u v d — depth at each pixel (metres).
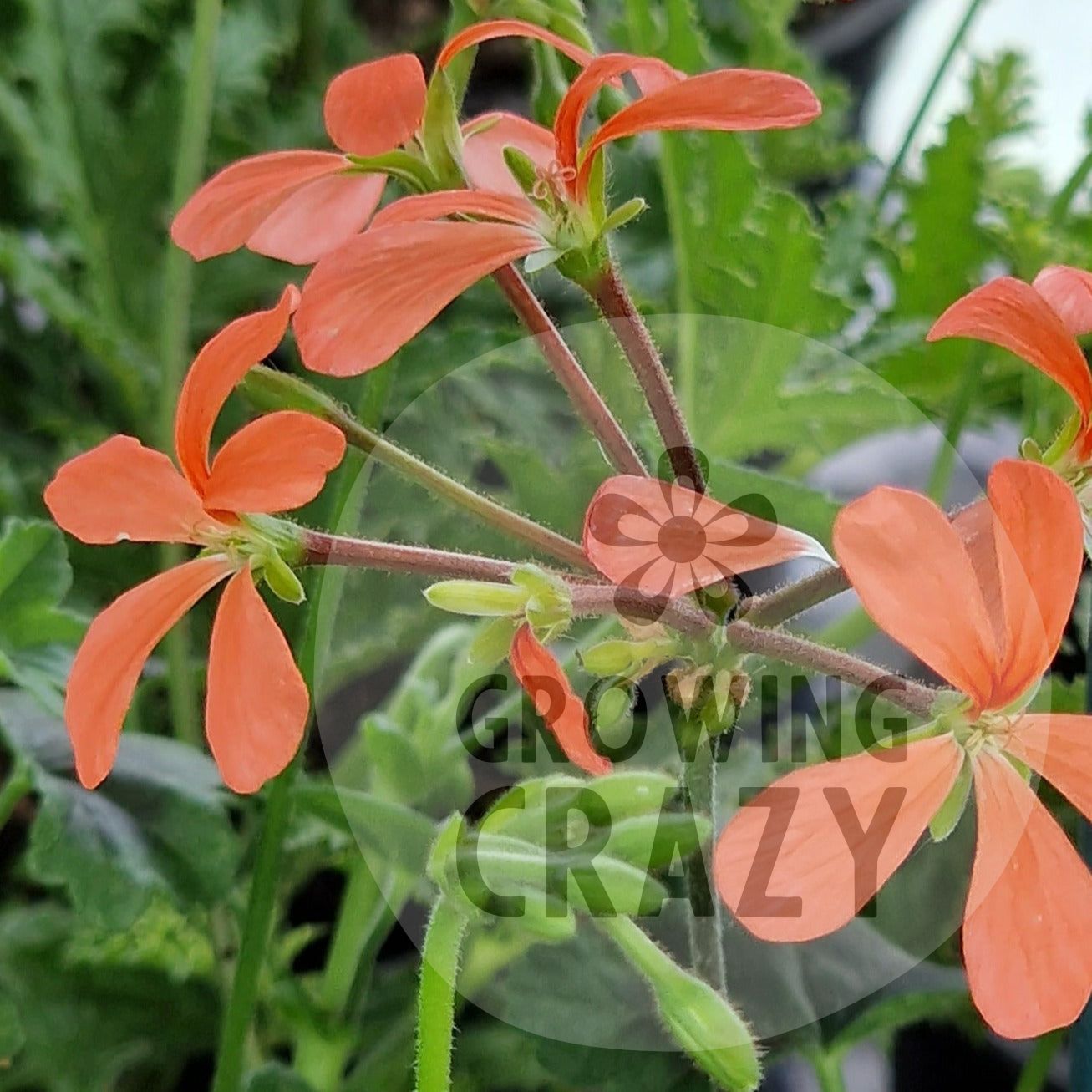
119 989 0.31
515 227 0.17
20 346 0.38
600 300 0.18
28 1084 0.30
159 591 0.18
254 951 0.23
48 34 0.38
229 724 0.17
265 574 0.18
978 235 0.31
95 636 0.18
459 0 0.21
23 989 0.30
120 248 0.39
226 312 0.39
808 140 0.38
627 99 0.21
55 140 0.38
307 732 0.22
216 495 0.17
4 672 0.25
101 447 0.18
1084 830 0.21
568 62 0.22
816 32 0.53
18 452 0.37
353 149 0.19
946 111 0.36
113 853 0.24
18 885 0.36
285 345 0.29
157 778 0.26
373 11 0.51
